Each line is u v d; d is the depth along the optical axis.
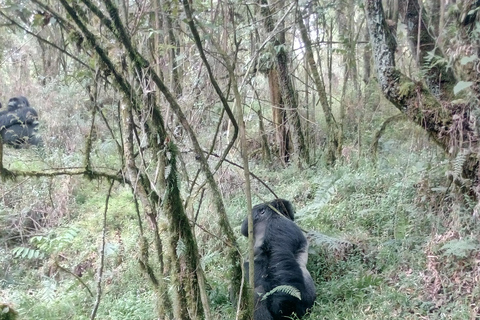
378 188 5.72
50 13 2.41
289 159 8.07
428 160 5.01
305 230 5.15
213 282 4.60
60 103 9.16
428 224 4.63
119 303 4.71
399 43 5.72
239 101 2.58
